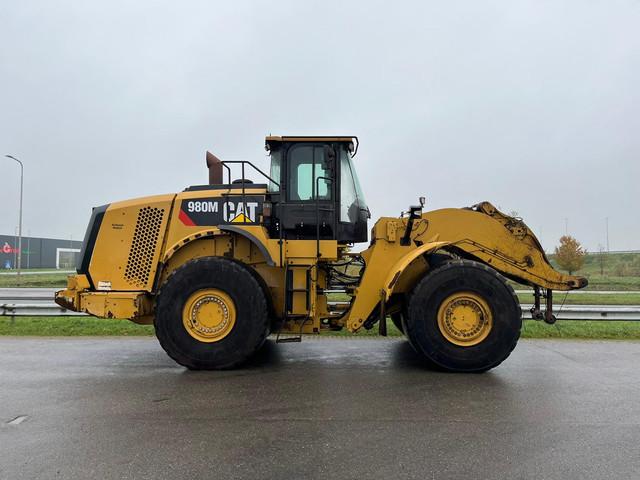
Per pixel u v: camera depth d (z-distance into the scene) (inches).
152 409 152.3
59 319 335.9
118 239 228.1
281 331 223.3
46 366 213.9
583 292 663.1
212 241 230.2
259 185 236.1
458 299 202.2
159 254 227.0
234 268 206.4
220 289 205.5
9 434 131.0
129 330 308.2
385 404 157.4
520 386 179.8
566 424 138.6
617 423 139.6
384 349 256.1
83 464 112.1
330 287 244.5
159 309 205.5
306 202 225.1
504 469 109.7
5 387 178.5
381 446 122.4
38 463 112.7
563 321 334.3
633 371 203.9
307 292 217.3
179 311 204.7
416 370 206.4
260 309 205.5
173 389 175.8
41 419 143.0
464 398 164.1
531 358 231.1
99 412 149.4
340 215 226.1
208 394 169.2
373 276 219.9
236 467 110.4
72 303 223.1
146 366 214.4
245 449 120.5
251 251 228.5
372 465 111.5
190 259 228.1
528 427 136.1
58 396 167.0
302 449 120.5
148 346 262.8
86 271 227.0
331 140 226.7
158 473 107.5
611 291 693.3
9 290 752.3
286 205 224.8
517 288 754.2
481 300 201.5
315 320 222.1
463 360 199.0
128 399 163.2
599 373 200.4
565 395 167.6
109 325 319.0
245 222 226.8
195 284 205.2
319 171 226.8
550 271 227.6
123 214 229.0
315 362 223.3
